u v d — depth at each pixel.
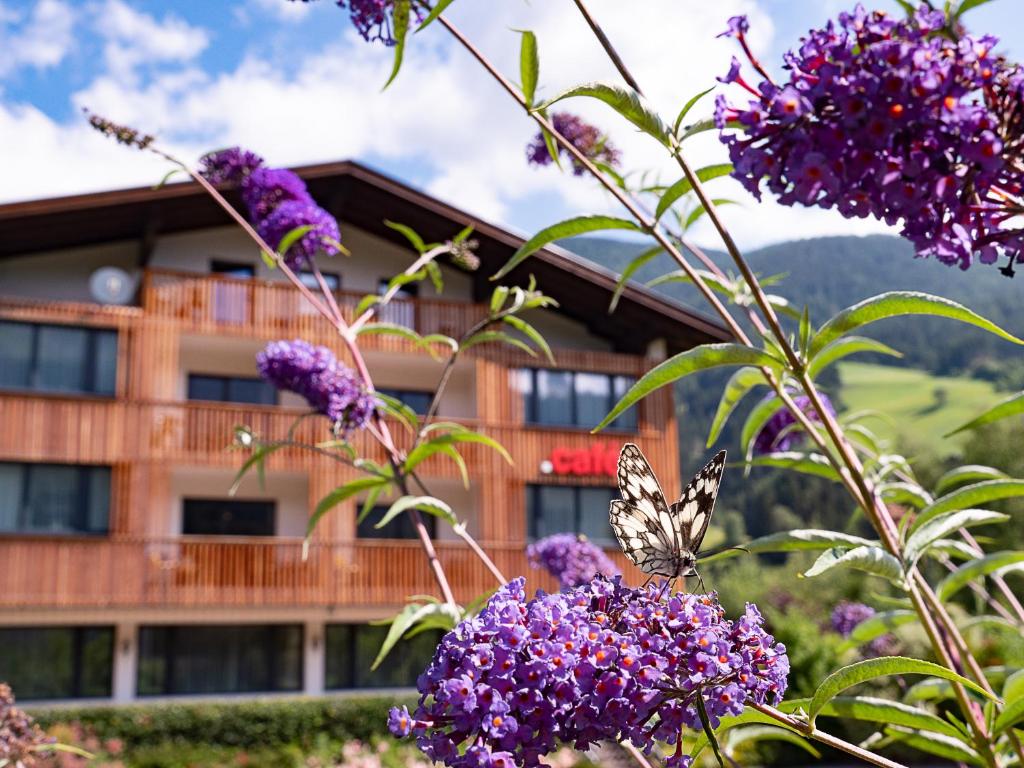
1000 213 1.20
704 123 1.86
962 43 1.14
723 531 79.12
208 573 18.61
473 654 1.47
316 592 19.16
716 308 2.15
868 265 101.19
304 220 3.95
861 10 1.20
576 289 21.83
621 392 22.20
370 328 3.70
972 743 1.94
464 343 3.50
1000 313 111.94
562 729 1.47
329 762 16.83
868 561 1.95
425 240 21.55
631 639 1.52
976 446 30.77
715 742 1.47
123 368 18.73
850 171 1.16
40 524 18.16
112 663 18.89
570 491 21.42
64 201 17.94
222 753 16.66
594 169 2.16
